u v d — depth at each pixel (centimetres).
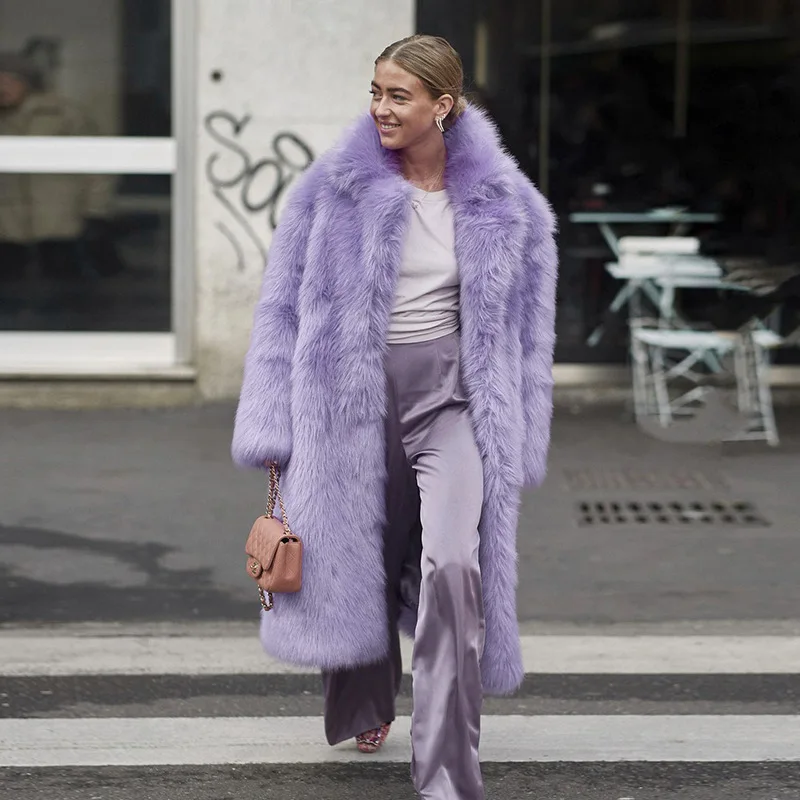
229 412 2769
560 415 2794
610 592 1759
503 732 1302
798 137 3073
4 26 2777
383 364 1070
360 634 1084
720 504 2159
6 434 2566
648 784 1182
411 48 1048
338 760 1212
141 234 2827
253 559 1091
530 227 1108
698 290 3058
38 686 1419
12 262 2838
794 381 3056
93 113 2797
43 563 1841
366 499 1079
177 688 1415
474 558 1020
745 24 3036
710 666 1505
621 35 3005
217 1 2723
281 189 2773
